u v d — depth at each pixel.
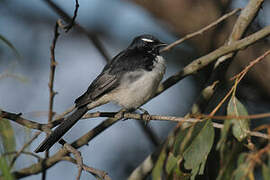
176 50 16.69
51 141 9.03
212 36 13.59
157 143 11.89
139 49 11.39
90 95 10.64
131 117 9.30
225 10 13.28
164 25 15.03
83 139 9.87
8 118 8.36
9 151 7.82
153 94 10.93
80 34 16.66
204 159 7.32
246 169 6.39
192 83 14.52
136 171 9.59
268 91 13.22
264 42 13.43
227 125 7.27
